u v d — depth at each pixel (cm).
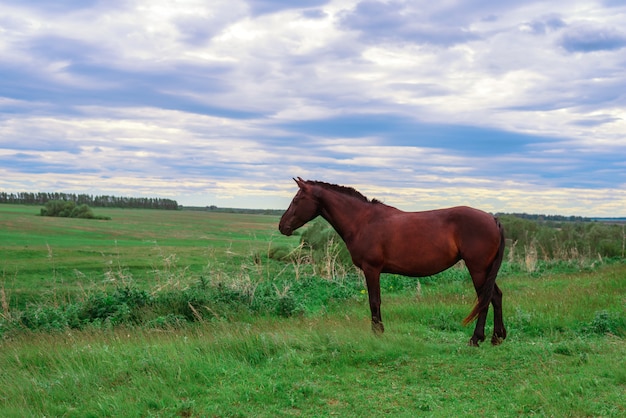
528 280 1697
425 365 726
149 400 584
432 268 852
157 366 684
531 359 743
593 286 1396
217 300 1216
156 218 6206
